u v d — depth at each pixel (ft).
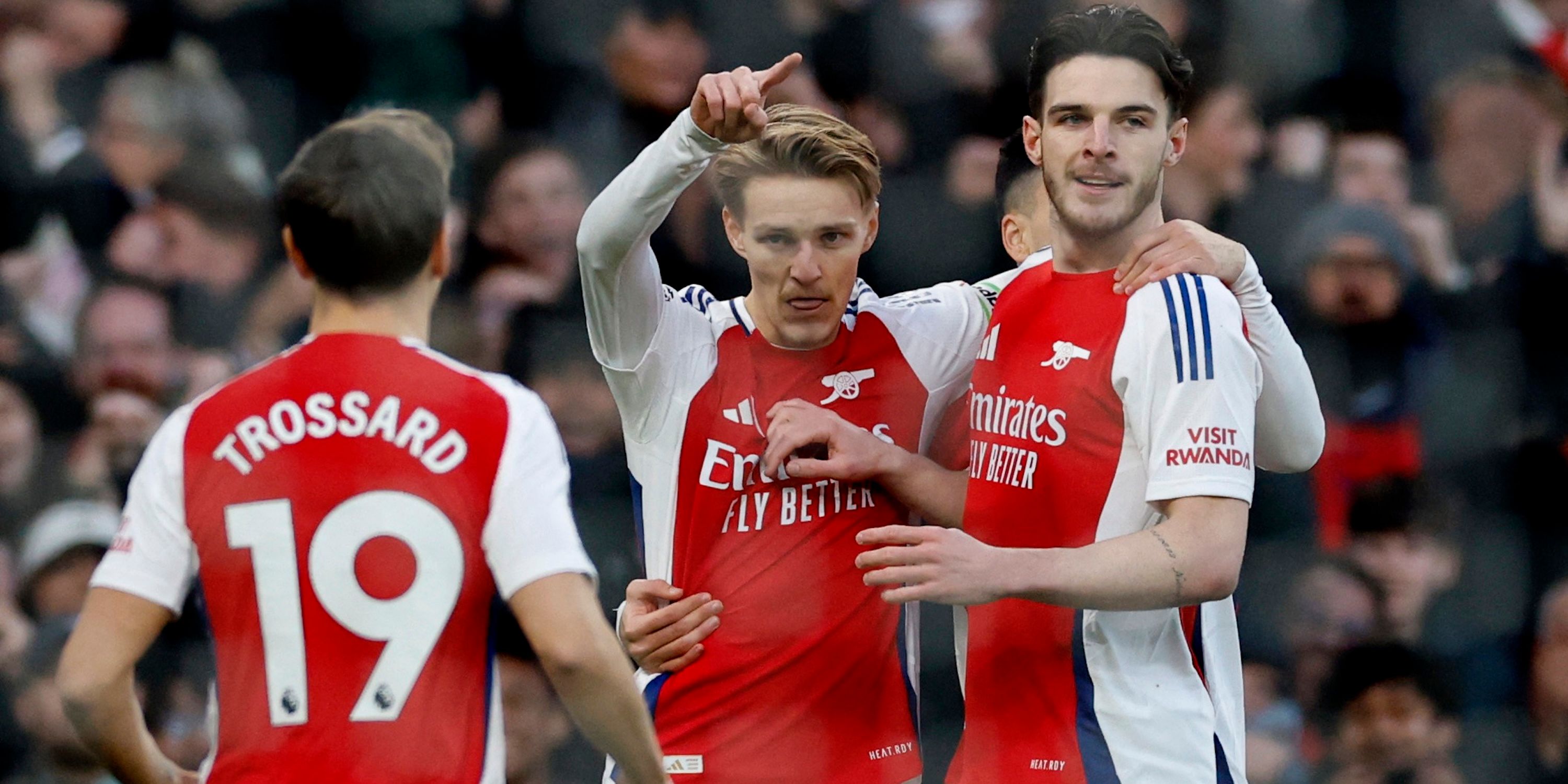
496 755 27.35
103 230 62.18
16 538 53.36
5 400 55.67
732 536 38.32
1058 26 35.27
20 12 67.00
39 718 48.70
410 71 71.00
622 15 70.49
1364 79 72.38
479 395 27.71
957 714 53.01
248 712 26.66
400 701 26.48
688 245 60.80
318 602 26.66
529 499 27.20
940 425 39.91
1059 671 35.35
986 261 67.36
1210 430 32.94
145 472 27.68
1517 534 57.57
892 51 71.82
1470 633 56.54
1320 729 55.36
